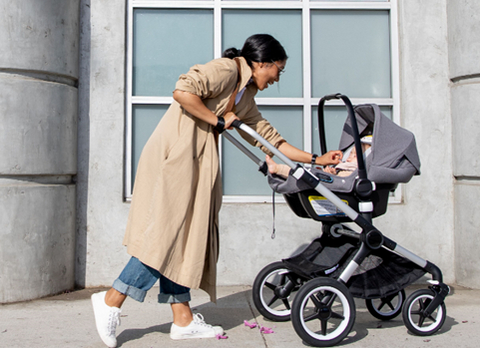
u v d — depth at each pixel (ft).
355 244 9.39
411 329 8.57
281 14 13.29
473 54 12.10
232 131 13.19
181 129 8.05
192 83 7.65
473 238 12.13
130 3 12.91
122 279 7.90
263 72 8.45
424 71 12.89
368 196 8.31
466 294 11.72
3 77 10.91
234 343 8.28
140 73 13.04
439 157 12.82
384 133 8.52
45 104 11.32
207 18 13.19
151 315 10.07
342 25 13.37
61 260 11.74
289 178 8.27
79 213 12.43
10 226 10.91
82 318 9.86
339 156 9.21
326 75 13.34
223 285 12.59
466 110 12.26
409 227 12.73
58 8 11.64
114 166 12.47
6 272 10.89
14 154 10.91
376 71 13.38
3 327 9.27
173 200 7.85
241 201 12.93
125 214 12.47
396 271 8.79
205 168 8.12
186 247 8.04
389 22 13.41
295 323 7.83
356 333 8.84
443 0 12.95
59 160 11.64
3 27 10.89
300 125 13.28
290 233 12.68
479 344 8.25
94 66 12.50
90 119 12.46
